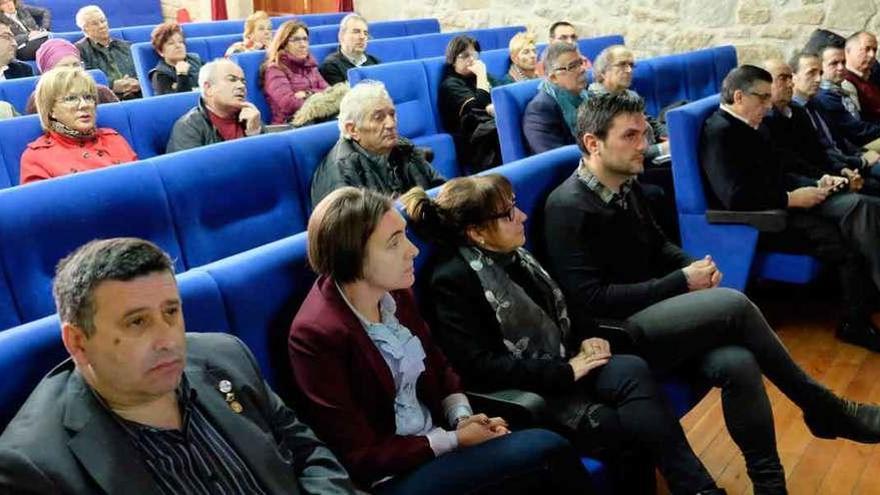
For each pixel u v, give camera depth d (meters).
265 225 2.21
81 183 1.83
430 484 1.33
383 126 2.34
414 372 1.46
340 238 1.36
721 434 2.22
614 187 2.00
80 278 1.01
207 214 2.07
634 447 1.67
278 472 1.17
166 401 1.12
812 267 2.68
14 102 3.40
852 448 2.15
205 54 4.92
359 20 4.50
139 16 7.21
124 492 1.01
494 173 1.81
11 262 1.71
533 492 1.39
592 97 2.00
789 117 3.25
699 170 2.70
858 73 3.97
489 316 1.66
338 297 1.40
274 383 1.41
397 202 1.71
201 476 1.11
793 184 2.98
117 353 1.01
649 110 4.11
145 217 1.93
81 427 1.03
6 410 1.09
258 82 4.18
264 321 1.40
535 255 2.05
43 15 6.18
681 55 4.36
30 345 1.12
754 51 5.02
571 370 1.65
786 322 2.94
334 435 1.34
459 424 1.47
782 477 1.80
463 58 3.97
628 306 1.93
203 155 2.08
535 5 5.77
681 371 1.94
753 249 2.63
